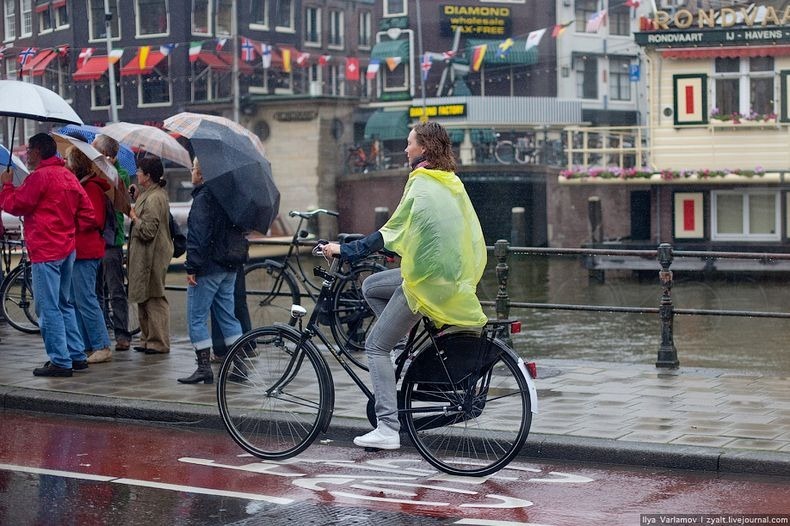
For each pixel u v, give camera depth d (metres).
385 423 9.58
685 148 42.75
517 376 9.35
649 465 9.84
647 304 32.16
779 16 42.62
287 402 10.06
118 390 12.83
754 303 32.50
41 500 8.69
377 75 75.38
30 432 11.43
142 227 14.95
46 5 54.72
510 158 63.97
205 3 67.19
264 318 17.41
